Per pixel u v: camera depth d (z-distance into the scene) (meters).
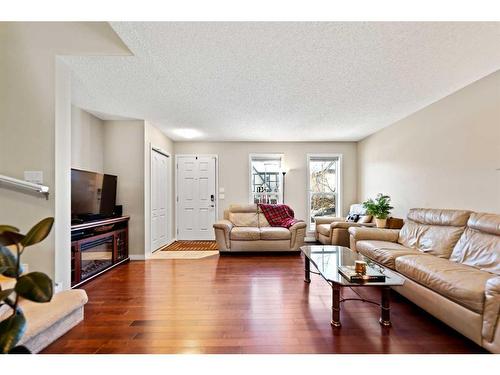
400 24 1.87
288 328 2.02
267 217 5.14
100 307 2.40
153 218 4.66
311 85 2.92
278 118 4.16
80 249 3.00
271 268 3.66
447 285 1.89
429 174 3.55
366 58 2.33
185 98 3.32
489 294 1.61
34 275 1.00
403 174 4.14
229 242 4.52
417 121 3.79
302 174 5.90
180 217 5.85
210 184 5.88
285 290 2.81
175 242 5.63
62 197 2.48
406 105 3.56
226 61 2.41
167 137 5.45
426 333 1.94
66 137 2.53
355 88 3.00
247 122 4.38
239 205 5.26
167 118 4.18
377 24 1.88
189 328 2.02
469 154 2.91
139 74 2.68
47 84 2.37
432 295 2.05
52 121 2.37
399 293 2.54
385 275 2.12
